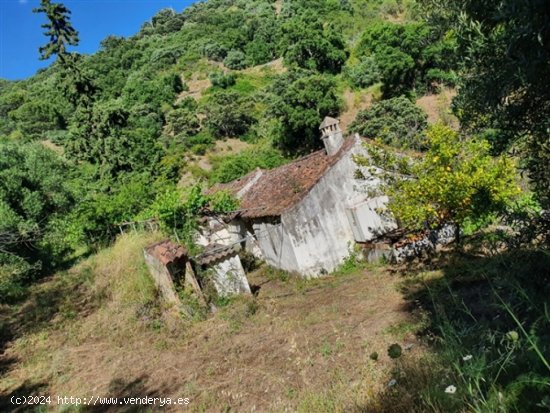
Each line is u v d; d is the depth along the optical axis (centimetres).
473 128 394
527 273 449
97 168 3150
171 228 1338
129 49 8988
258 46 7700
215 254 1220
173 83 6725
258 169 2181
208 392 671
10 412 710
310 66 5169
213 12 10619
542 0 225
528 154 353
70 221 1908
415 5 404
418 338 661
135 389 733
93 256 1738
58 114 5947
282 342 834
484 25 304
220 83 6581
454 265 1028
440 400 360
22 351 991
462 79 340
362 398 487
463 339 514
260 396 624
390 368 555
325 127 1669
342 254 1507
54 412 695
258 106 5691
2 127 6019
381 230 1509
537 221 359
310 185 1487
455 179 973
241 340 886
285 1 9088
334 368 649
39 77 8994
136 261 1309
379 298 1005
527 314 509
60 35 3312
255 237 1764
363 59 4912
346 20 6869
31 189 1855
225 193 1662
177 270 1136
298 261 1430
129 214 1983
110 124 3328
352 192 1541
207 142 5031
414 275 1099
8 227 1608
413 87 4091
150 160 3825
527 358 371
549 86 275
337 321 898
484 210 967
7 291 1397
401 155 1290
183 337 954
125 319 1077
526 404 298
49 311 1225
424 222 1154
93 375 820
